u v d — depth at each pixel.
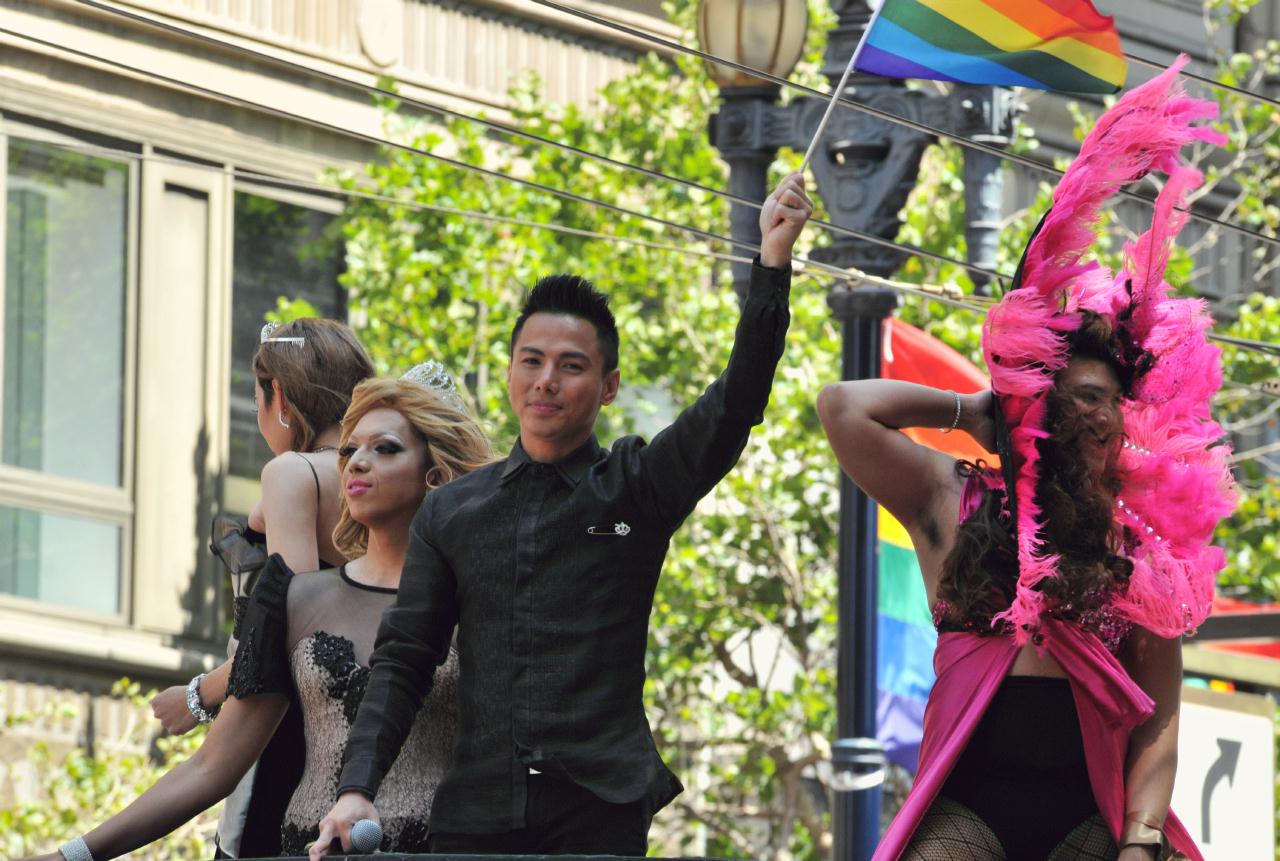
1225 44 60.09
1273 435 48.88
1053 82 14.43
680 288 38.31
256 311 43.22
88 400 40.69
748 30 25.62
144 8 41.31
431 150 41.91
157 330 41.56
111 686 40.06
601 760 11.29
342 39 44.22
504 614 11.48
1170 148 12.19
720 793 38.22
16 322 39.62
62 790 35.53
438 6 45.72
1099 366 11.97
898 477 12.23
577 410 11.65
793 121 25.89
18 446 39.59
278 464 14.35
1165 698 11.98
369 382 13.26
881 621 26.89
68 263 40.44
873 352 25.84
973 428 12.34
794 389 36.72
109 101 41.00
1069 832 11.63
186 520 41.94
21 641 38.41
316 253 44.03
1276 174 48.16
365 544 13.86
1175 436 12.04
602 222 38.31
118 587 40.84
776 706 36.88
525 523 11.55
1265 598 38.84
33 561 39.62
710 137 26.36
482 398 38.41
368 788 11.20
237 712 12.98
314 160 43.94
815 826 37.47
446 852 11.40
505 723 11.38
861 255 25.83
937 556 12.22
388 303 37.91
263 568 13.36
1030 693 11.70
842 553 25.67
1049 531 11.77
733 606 37.41
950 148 38.25
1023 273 12.15
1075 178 12.12
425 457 13.15
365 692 11.70
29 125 39.84
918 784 11.65
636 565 11.52
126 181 41.41
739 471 36.78
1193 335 12.20
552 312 11.77
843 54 25.94
